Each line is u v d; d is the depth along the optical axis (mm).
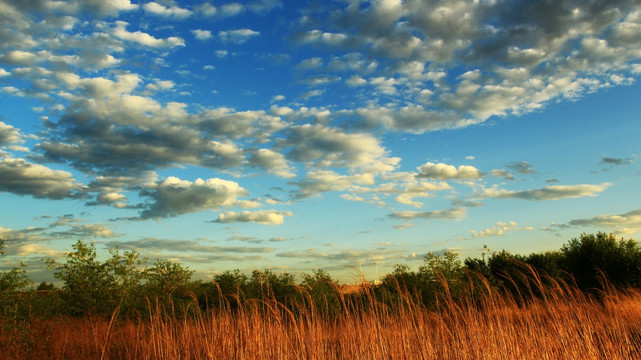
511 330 8891
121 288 15273
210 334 10398
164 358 9930
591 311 10430
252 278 16969
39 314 13656
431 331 9508
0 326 11797
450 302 9672
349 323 9547
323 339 9594
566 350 8359
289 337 9781
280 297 15188
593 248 23328
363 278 10062
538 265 23297
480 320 9031
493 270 20344
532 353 8562
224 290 16797
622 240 23203
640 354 8719
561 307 9516
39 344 12141
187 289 17344
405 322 9461
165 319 11234
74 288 14906
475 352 8391
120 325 13094
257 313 10250
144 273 16938
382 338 9312
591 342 8750
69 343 12055
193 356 10188
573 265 23594
